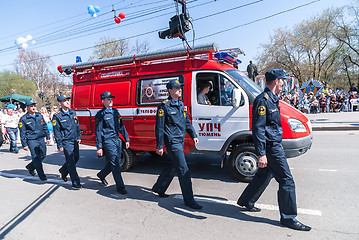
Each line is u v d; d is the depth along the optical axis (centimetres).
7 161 754
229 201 369
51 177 546
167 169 393
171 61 498
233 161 448
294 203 280
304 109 1594
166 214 337
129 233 292
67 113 456
